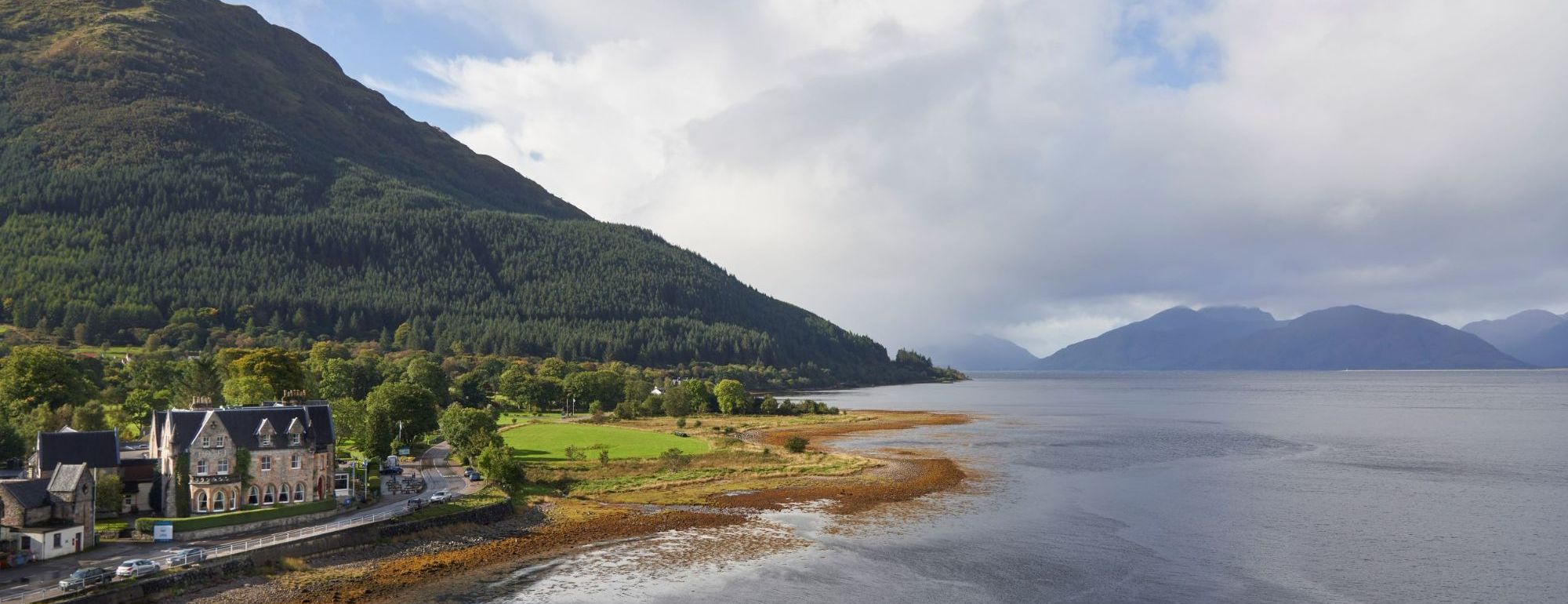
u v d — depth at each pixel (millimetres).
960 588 83688
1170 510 119062
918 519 113812
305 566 88125
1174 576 86938
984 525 110375
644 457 168125
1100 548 98375
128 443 152625
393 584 83750
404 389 173625
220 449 102062
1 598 70188
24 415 150375
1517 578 85062
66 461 99000
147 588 75750
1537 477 145500
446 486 128875
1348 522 110562
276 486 104938
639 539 102688
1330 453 181375
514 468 129000
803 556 95125
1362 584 83812
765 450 181625
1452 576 86062
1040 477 148625
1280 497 127812
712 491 133750
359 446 149500
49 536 82562
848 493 133000
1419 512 116062
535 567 90250
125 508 100938
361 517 103938
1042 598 80562
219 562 82750
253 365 197875
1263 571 88375
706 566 91000
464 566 90125
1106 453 183875
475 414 159125
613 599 79812
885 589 83188
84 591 72438
